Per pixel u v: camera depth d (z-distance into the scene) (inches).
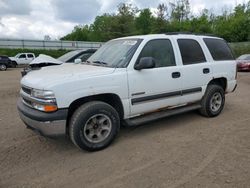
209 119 224.5
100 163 147.5
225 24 2199.8
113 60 181.3
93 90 154.9
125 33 1740.9
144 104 178.5
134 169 139.6
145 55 179.8
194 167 140.2
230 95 339.3
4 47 1530.5
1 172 139.5
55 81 147.3
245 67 714.8
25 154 160.6
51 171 139.9
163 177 131.0
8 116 243.3
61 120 146.9
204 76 214.2
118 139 181.2
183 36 208.5
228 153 156.0
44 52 1546.5
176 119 224.4
